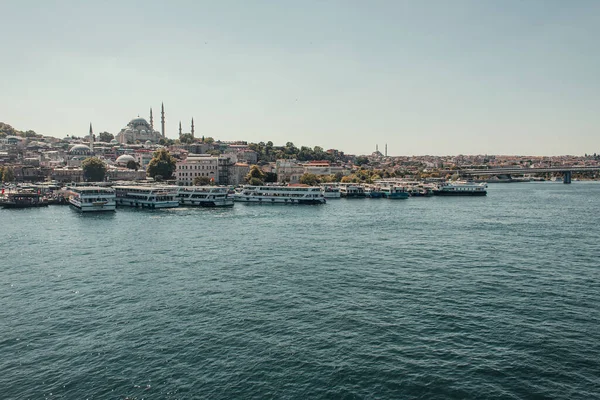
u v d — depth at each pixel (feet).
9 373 129.49
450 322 163.43
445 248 298.35
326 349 142.10
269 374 127.44
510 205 639.76
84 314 173.17
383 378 125.08
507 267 244.63
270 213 531.91
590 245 307.78
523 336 151.23
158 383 123.44
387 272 234.17
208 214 520.42
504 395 117.08
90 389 121.19
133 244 315.17
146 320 166.61
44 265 250.98
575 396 116.47
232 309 177.37
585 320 165.27
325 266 247.50
